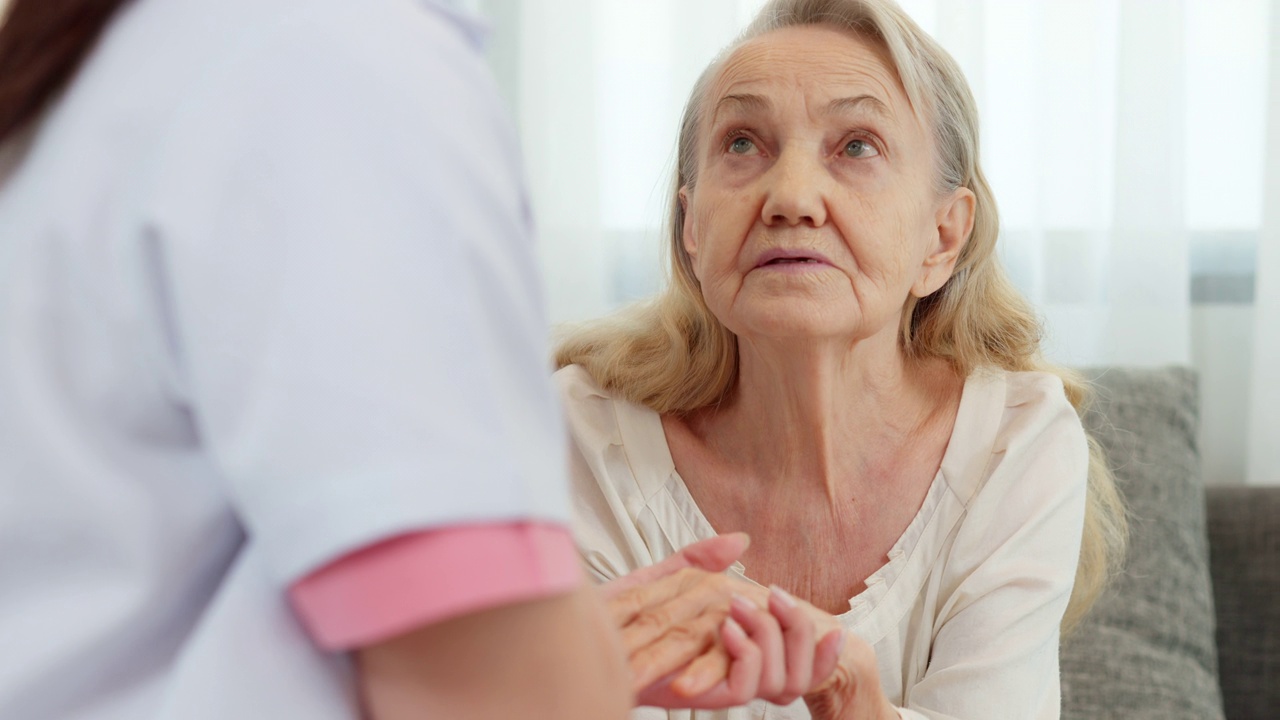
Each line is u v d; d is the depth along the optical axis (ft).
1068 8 6.55
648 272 6.52
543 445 1.37
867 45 3.36
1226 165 6.76
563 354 4.00
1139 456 5.32
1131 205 6.46
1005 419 3.60
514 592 1.26
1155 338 6.46
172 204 1.31
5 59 1.50
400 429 1.24
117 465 1.39
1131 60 6.41
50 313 1.38
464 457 1.25
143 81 1.42
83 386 1.38
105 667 1.42
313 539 1.22
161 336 1.35
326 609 1.26
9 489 1.37
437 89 1.40
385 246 1.29
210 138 1.33
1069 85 6.59
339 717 1.41
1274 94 6.49
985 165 6.78
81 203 1.38
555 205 6.98
